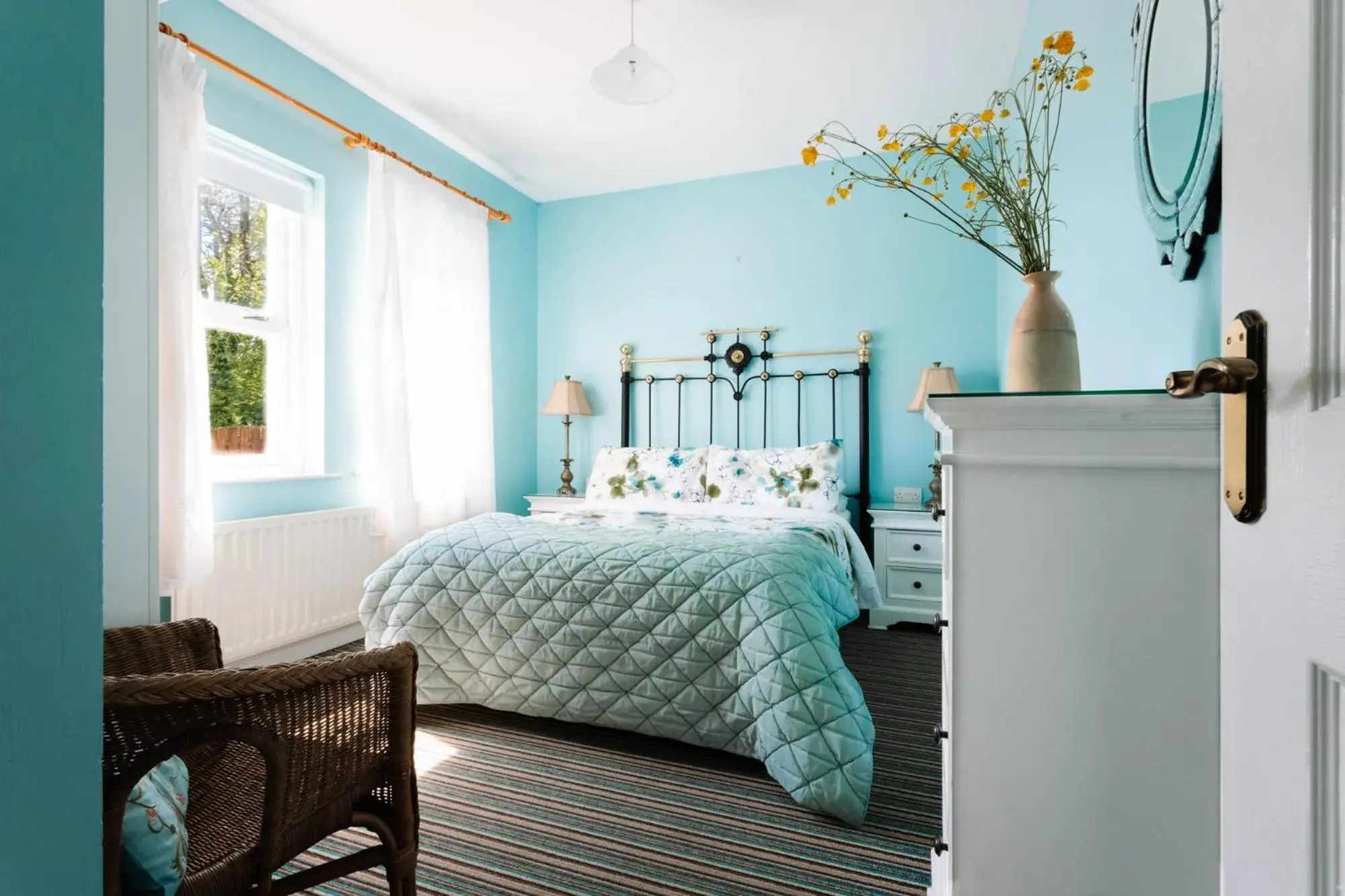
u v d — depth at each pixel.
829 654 1.80
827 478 3.63
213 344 2.84
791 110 3.50
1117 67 1.62
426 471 3.53
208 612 2.51
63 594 0.51
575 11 2.70
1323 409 0.43
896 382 3.95
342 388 3.23
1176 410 0.83
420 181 3.52
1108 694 0.89
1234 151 0.54
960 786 0.95
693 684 1.92
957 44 2.92
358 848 1.57
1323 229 0.43
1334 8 0.43
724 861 1.50
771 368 4.22
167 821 0.84
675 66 3.09
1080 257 1.92
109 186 1.29
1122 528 0.88
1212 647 0.85
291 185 3.05
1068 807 0.91
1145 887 0.88
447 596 2.24
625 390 4.52
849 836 1.60
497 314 4.37
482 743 2.14
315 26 2.81
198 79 2.38
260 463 3.00
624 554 2.15
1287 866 0.46
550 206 4.75
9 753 0.48
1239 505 0.51
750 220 4.28
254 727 0.88
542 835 1.60
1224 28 0.56
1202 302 1.15
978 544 0.94
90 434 0.53
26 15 0.49
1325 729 0.43
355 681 1.02
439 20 2.77
